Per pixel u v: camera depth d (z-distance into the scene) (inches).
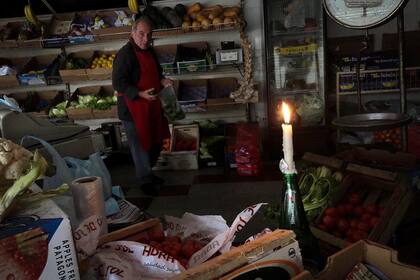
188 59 170.7
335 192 69.5
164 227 42.1
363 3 71.6
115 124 181.0
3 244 22.4
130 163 180.4
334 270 33.9
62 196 35.6
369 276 34.6
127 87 120.0
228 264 26.3
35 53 193.2
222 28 162.2
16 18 189.3
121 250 32.0
